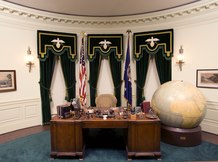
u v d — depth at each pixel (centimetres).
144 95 543
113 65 552
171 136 371
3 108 446
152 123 317
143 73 534
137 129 318
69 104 357
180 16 474
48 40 503
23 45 475
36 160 316
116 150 355
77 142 321
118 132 447
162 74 509
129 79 427
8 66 451
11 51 455
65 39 526
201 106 358
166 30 492
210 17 427
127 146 328
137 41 532
